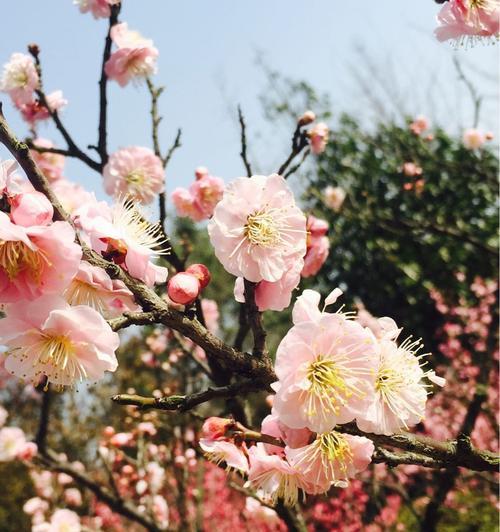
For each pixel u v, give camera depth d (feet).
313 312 4.37
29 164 4.32
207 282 4.87
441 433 21.79
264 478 5.15
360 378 4.19
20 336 4.23
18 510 29.84
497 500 20.59
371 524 21.20
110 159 10.12
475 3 7.68
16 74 10.70
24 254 4.18
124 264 4.72
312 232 9.21
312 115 10.12
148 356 19.16
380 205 31.76
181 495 15.14
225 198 4.87
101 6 10.52
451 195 30.99
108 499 13.87
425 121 27.20
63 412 28.25
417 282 30.71
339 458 4.60
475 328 22.77
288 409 4.09
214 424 5.22
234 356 4.54
